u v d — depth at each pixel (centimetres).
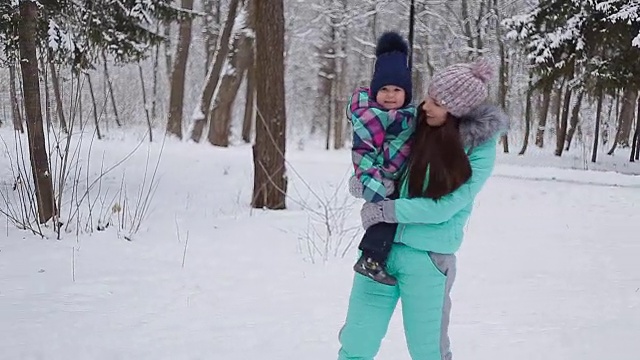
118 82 3772
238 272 620
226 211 1006
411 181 296
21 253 670
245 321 471
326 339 433
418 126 302
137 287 559
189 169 1536
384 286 315
